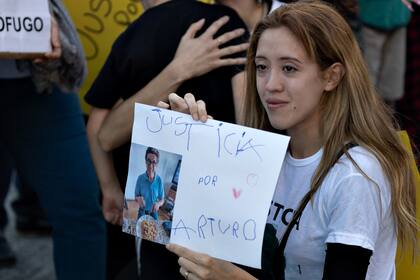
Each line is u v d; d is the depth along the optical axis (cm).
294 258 204
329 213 196
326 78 203
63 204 347
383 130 205
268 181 195
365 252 189
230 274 201
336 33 201
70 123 344
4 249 451
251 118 226
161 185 209
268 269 211
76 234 349
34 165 345
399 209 198
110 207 307
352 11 332
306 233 200
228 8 274
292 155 213
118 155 299
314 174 201
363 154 197
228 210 199
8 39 289
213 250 201
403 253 217
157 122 209
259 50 204
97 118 294
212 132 202
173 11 274
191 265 202
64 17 308
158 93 266
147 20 276
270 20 204
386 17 475
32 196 489
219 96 266
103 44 360
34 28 292
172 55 272
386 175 197
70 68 317
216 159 201
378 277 206
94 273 353
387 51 499
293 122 203
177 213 205
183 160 205
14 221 516
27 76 331
